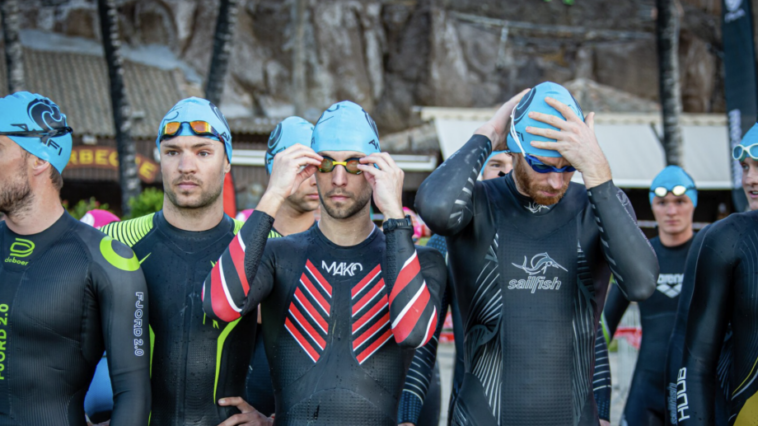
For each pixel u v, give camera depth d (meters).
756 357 2.30
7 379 2.13
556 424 2.22
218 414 2.49
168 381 2.45
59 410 2.18
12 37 10.54
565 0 23.62
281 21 21.98
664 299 4.03
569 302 2.30
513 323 2.28
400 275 2.18
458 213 2.21
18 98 2.21
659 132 17.94
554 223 2.38
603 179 2.14
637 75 23.11
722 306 2.43
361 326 2.30
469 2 23.28
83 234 2.29
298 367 2.27
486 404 2.27
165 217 2.63
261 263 2.35
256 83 21.47
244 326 2.56
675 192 3.97
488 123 2.45
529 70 22.81
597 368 2.71
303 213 3.42
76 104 17.56
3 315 2.15
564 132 2.14
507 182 2.49
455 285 2.50
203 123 2.45
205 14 21.62
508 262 2.33
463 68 22.28
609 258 2.16
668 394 2.74
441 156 17.02
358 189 2.32
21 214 2.22
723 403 2.58
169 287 2.51
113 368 2.19
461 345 3.03
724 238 2.42
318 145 2.34
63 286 2.18
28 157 2.20
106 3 10.37
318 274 2.36
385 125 21.70
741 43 8.44
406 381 2.75
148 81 19.73
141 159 15.63
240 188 15.58
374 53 22.33
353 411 2.20
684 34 22.52
